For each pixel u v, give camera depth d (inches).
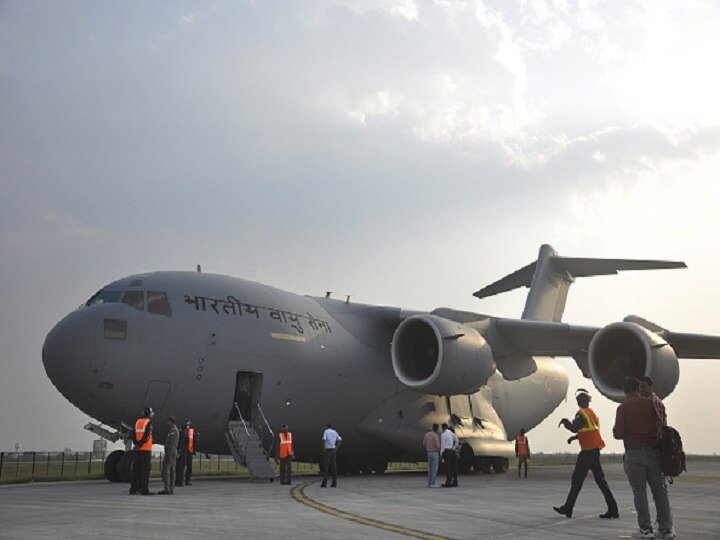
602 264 1029.2
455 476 671.8
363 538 293.4
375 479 807.1
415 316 799.1
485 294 1080.2
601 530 327.9
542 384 1106.1
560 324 860.6
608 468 1318.9
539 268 1042.1
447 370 773.3
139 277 725.9
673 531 310.2
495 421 987.9
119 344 673.0
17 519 362.3
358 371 848.3
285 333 777.6
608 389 754.8
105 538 291.4
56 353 668.1
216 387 723.4
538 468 1328.7
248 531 315.3
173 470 547.2
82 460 1376.7
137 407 687.7
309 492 571.5
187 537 294.4
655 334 755.4
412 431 879.7
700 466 1555.1
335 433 650.8
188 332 708.0
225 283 769.6
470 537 299.4
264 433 767.7
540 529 329.4
